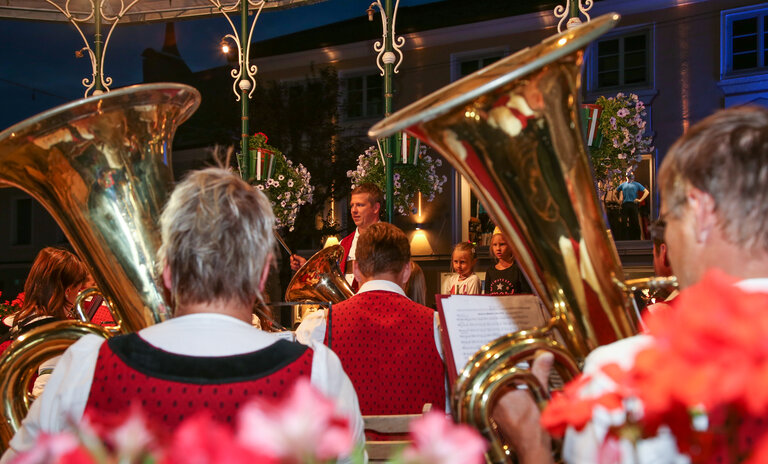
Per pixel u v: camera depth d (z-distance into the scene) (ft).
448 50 47.37
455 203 46.14
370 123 49.52
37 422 3.69
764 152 2.73
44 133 4.83
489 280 17.46
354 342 7.46
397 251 7.93
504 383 4.01
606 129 16.76
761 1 39.19
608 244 4.32
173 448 1.80
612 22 3.97
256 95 51.65
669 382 1.91
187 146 54.39
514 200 4.29
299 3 17.48
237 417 3.46
